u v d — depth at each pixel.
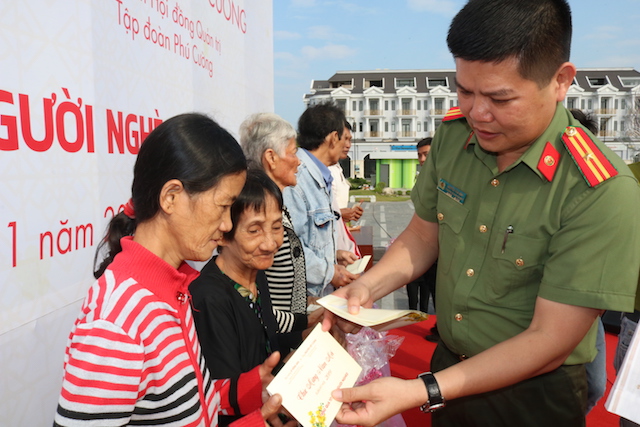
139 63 1.80
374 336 1.72
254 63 3.38
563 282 1.21
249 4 3.26
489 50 1.05
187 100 2.26
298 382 1.15
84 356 0.81
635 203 1.18
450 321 1.51
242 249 1.47
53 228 1.31
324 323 1.35
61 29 1.34
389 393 1.17
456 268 1.48
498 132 1.19
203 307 1.37
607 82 44.25
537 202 1.31
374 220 15.85
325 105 3.12
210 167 0.93
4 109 1.15
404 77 49.62
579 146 1.25
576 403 1.38
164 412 0.92
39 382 1.26
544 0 1.06
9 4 1.16
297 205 2.53
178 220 0.94
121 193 1.66
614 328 3.98
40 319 1.26
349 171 47.25
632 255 1.17
